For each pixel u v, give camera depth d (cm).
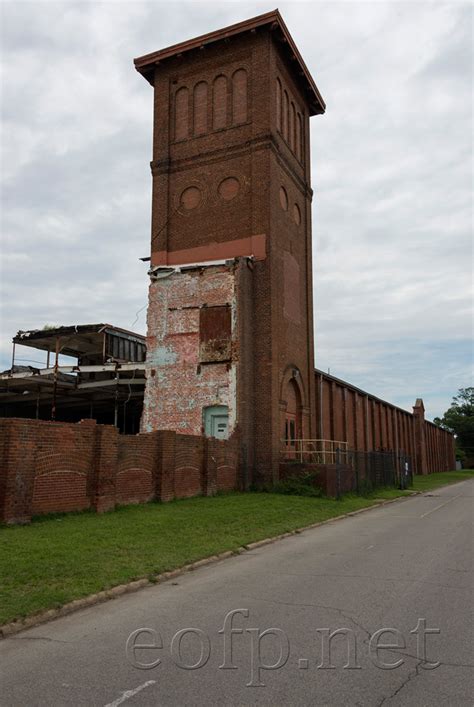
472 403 12288
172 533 1234
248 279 2588
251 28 2759
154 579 879
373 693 461
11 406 4266
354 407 4019
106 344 3353
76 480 1404
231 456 2330
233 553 1138
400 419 5634
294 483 2386
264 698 453
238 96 2817
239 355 2478
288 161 2927
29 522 1228
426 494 3048
